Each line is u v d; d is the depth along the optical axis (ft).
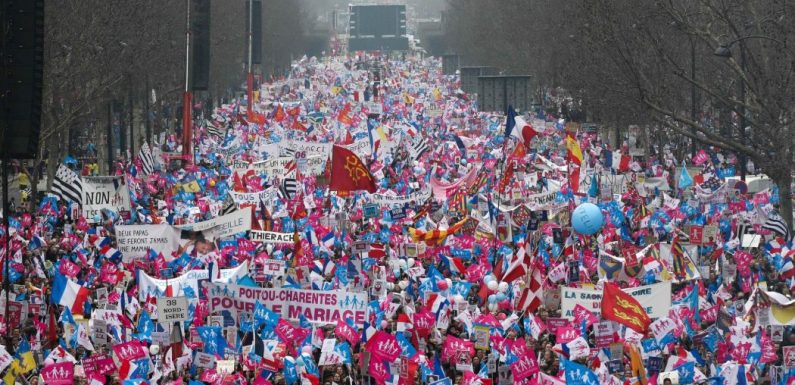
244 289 188.75
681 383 165.37
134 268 237.04
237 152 498.28
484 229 266.77
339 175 268.21
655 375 166.09
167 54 638.12
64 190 307.58
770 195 369.91
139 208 330.13
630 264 219.61
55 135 450.71
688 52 482.69
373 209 295.48
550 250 265.95
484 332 181.27
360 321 188.34
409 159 475.31
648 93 433.07
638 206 312.29
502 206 314.35
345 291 190.29
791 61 346.33
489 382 169.07
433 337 190.29
